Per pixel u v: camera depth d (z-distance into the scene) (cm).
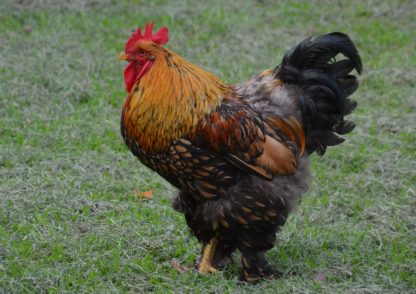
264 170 898
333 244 1067
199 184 902
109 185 1232
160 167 911
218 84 920
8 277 940
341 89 962
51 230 1079
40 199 1169
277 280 953
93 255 1012
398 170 1312
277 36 1958
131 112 895
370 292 916
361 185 1266
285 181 923
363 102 1609
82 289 921
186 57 1797
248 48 1862
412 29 2028
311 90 950
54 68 1672
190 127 876
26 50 1769
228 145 880
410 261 1010
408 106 1585
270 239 942
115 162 1322
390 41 1956
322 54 945
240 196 901
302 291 910
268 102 939
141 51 888
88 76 1666
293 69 948
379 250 1045
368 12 2134
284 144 925
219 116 881
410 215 1172
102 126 1450
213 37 1939
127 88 909
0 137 1393
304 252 1038
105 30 1933
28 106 1520
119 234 1073
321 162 1353
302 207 1180
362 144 1412
